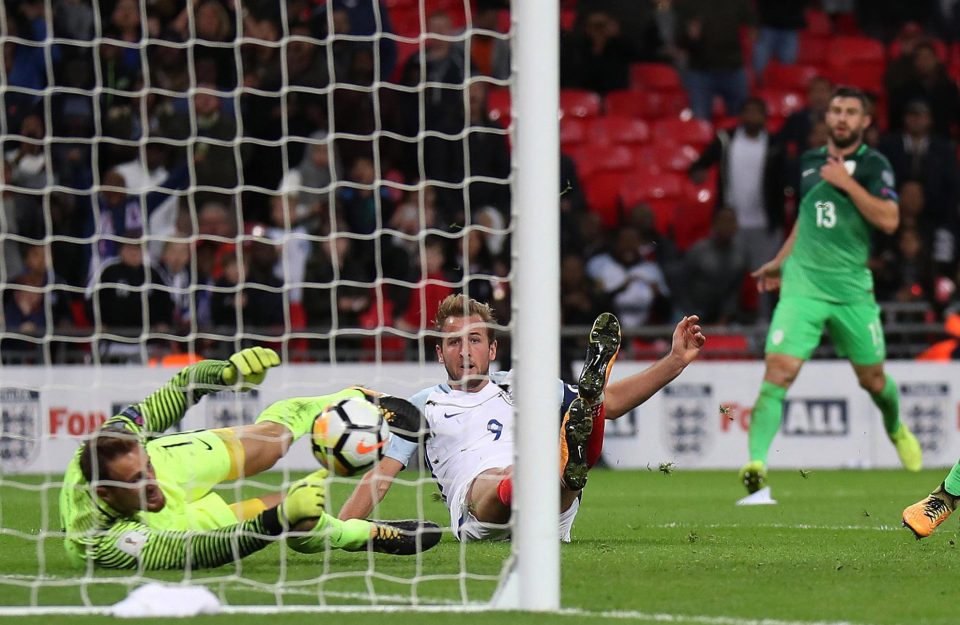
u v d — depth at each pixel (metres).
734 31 58.38
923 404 46.06
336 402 18.25
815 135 52.06
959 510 28.30
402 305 45.41
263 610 14.30
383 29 48.88
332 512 26.53
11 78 45.91
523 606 14.46
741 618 13.98
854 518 27.81
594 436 19.25
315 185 47.44
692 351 20.52
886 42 61.00
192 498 18.41
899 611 14.52
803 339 33.28
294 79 47.84
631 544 21.55
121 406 41.53
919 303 48.28
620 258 48.72
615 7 59.53
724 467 45.47
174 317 43.28
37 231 44.44
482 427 20.83
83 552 17.20
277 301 44.66
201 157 46.34
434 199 46.91
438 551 19.39
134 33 46.88
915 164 52.41
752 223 52.22
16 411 41.00
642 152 56.97
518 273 14.76
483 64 54.41
